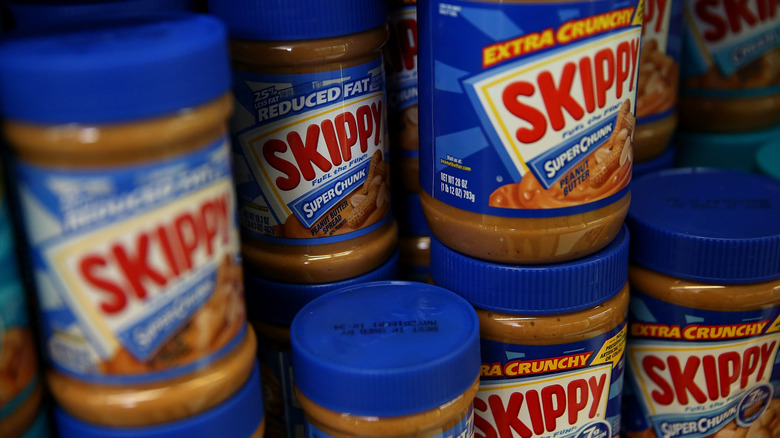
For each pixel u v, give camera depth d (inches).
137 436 18.8
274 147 21.8
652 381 23.6
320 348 20.3
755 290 22.3
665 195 24.3
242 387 19.7
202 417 19.1
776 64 27.2
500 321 21.5
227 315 19.1
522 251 20.9
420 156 22.1
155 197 17.7
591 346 21.9
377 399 19.7
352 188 22.4
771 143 27.2
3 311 18.2
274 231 22.5
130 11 20.3
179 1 20.9
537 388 22.0
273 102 21.5
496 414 22.2
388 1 22.6
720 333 22.7
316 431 20.7
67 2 20.2
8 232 18.2
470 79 20.2
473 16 19.8
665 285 22.8
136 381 18.5
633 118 21.1
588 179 20.6
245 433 19.7
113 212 17.6
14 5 20.2
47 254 18.0
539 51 19.7
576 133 20.2
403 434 20.0
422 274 25.7
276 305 23.0
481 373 22.0
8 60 17.1
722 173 25.5
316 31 21.0
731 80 27.2
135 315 18.1
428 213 22.0
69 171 17.4
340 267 22.7
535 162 20.2
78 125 17.1
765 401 23.5
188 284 18.3
